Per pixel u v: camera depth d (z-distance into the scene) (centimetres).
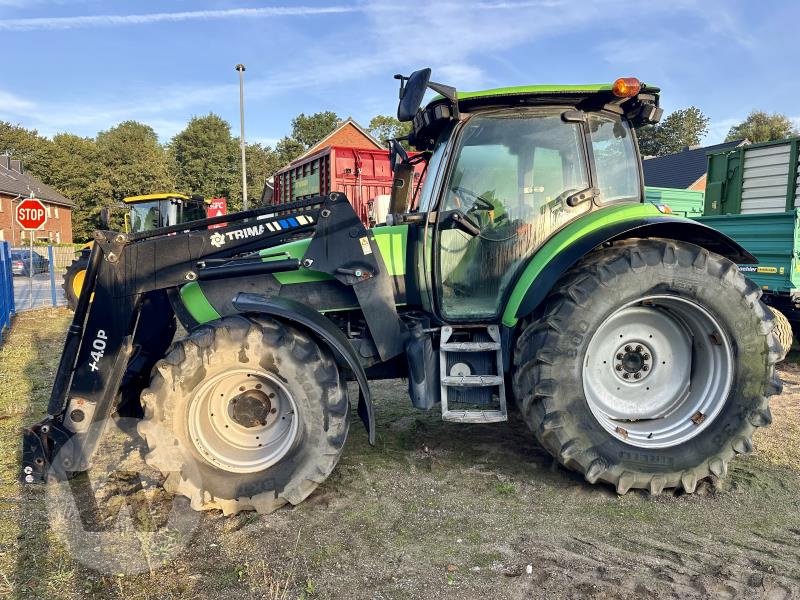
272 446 320
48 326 993
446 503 321
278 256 353
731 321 325
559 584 250
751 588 247
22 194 4069
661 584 250
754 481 345
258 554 273
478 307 362
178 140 5478
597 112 366
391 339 347
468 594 243
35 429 337
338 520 303
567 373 316
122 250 331
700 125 6050
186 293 349
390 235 373
